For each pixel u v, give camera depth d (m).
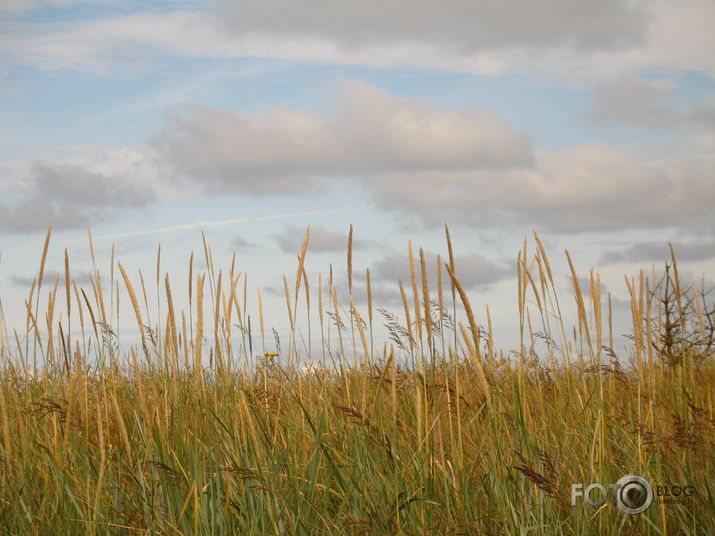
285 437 3.79
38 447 3.64
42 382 4.83
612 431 3.97
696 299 4.47
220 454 3.43
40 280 4.46
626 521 3.15
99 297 4.45
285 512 3.04
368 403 4.12
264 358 4.42
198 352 3.54
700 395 4.52
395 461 3.28
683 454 3.50
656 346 4.25
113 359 4.84
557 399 4.26
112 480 3.38
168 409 3.57
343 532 2.99
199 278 3.50
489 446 3.37
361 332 3.79
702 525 3.15
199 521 2.92
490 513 3.04
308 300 4.54
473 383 4.15
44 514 3.14
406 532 2.86
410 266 3.49
